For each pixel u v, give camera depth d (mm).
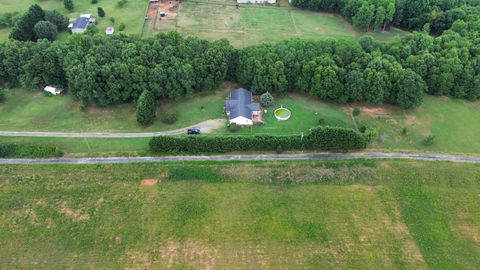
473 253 74000
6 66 107500
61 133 96625
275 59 108812
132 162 88875
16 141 93188
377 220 78875
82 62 103000
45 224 76250
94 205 79812
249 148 92500
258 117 102750
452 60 108812
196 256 71625
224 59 109375
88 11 151250
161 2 159250
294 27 146250
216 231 75812
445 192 84938
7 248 72250
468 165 90938
